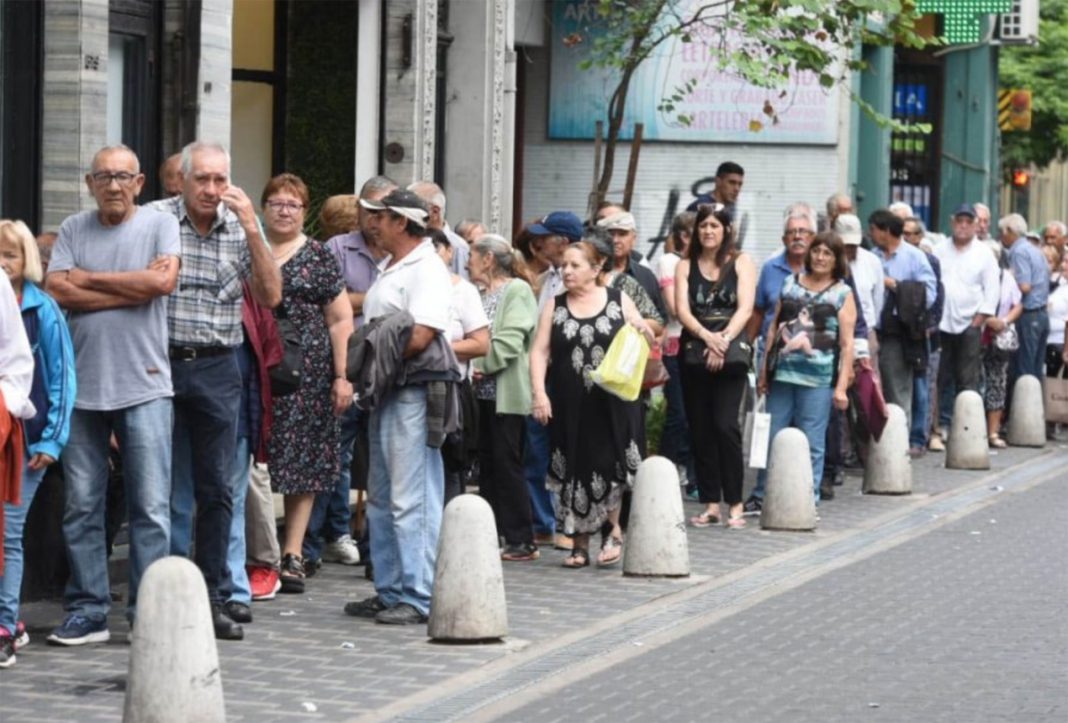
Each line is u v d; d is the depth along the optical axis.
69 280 13.91
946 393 29.48
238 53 24.36
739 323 20.38
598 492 17.81
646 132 32.06
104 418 14.16
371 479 15.43
